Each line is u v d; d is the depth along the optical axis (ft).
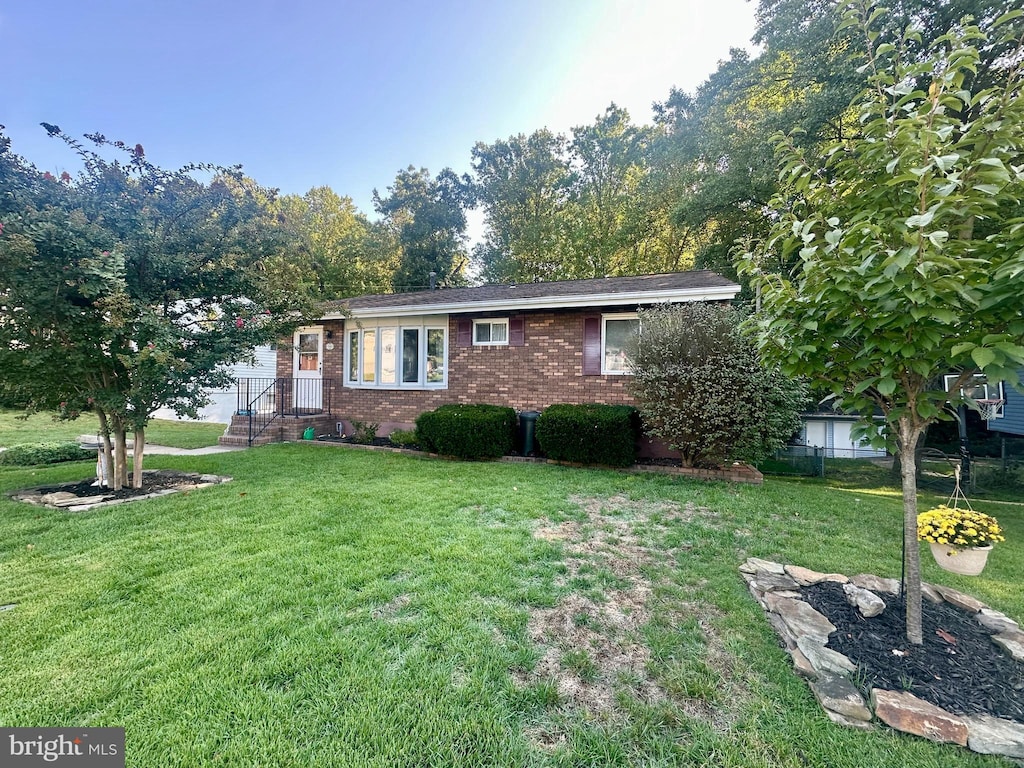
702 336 21.29
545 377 29.37
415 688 6.79
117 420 18.22
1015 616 9.34
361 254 84.79
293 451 28.73
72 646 7.64
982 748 5.78
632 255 71.61
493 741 5.88
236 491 18.08
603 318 28.07
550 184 83.61
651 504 17.12
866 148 7.67
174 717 6.16
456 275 98.53
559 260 77.61
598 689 6.90
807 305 8.07
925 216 5.74
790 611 9.03
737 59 43.45
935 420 8.17
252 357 20.76
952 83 6.98
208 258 18.78
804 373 8.89
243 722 6.08
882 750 5.82
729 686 7.01
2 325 15.74
